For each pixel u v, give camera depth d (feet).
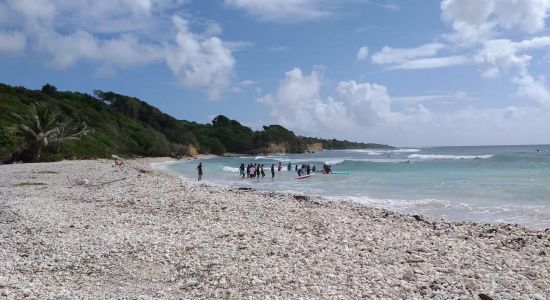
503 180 111.24
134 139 322.75
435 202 74.90
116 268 33.27
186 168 205.77
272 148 514.27
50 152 191.72
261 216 53.57
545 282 28.76
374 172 155.12
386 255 35.42
